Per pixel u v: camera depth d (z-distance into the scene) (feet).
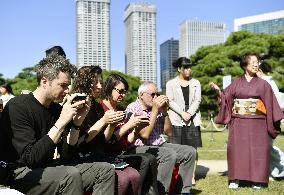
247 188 21.06
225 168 27.04
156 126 18.42
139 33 472.85
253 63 20.66
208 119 114.21
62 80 11.19
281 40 108.37
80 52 400.67
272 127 20.67
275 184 22.03
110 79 15.70
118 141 15.44
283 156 23.29
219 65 109.19
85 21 402.93
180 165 18.22
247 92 20.79
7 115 11.10
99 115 14.61
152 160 15.24
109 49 407.85
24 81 145.59
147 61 471.21
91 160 13.43
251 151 20.80
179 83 22.67
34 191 11.09
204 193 19.84
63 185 10.95
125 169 13.91
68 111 10.92
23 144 10.83
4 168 10.81
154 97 17.62
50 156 11.67
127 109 17.76
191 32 652.89
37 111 11.35
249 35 121.29
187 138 22.06
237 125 21.11
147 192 15.21
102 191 12.07
